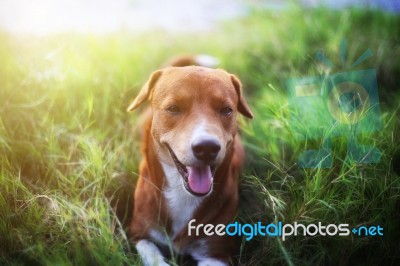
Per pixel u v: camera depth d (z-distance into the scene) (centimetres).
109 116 113
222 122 84
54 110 111
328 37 144
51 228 86
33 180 98
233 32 158
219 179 89
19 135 106
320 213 89
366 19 155
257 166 104
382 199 90
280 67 136
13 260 82
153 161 90
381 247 88
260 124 111
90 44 139
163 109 84
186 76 84
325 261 88
